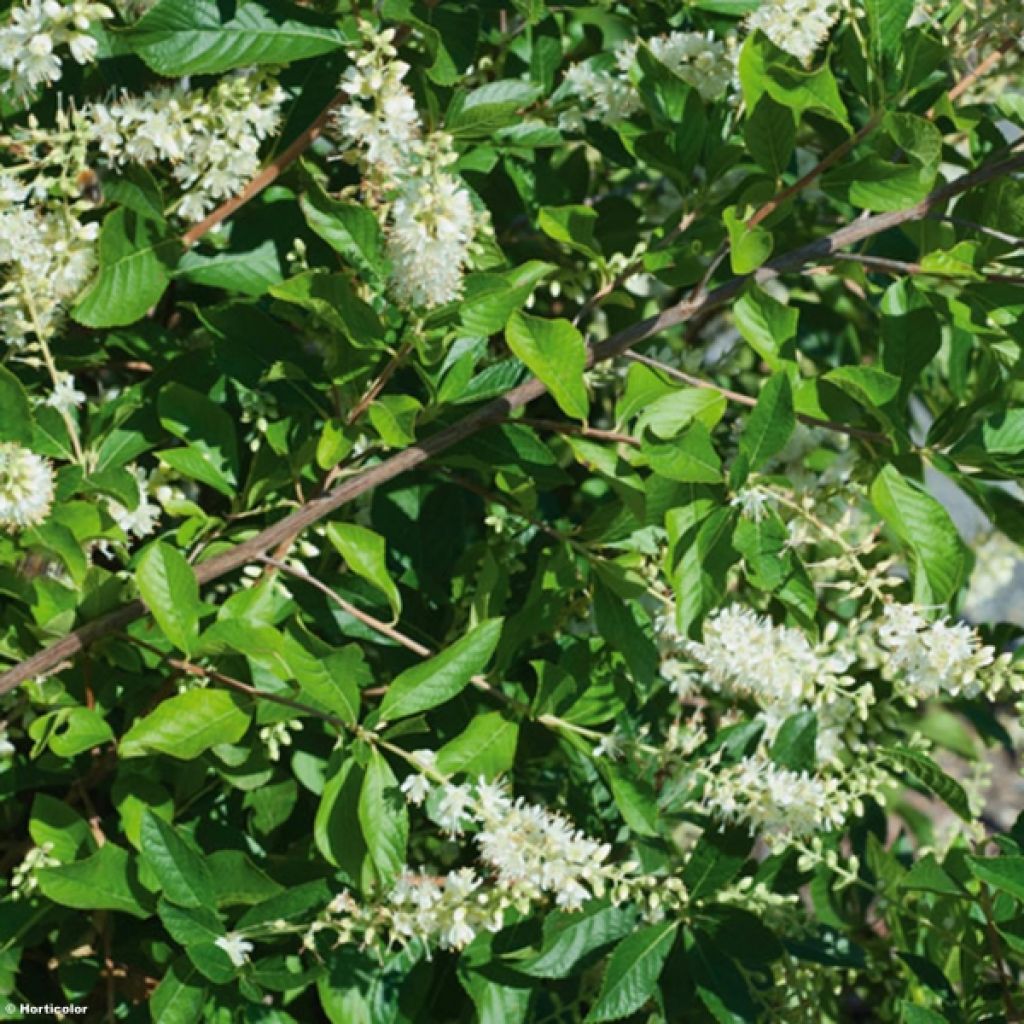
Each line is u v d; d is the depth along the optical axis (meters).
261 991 1.11
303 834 1.25
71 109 1.13
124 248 1.13
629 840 1.23
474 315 1.11
